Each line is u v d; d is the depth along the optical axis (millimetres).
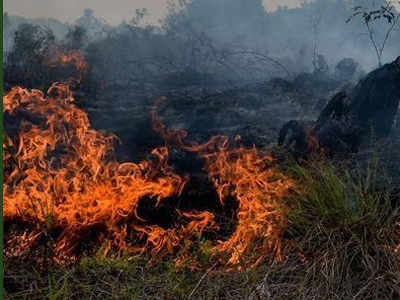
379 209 4082
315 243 3750
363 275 3594
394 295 3479
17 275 3557
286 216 4020
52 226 4137
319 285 3473
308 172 4328
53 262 3738
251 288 3432
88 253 4102
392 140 7980
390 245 3758
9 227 4043
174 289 3434
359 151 7152
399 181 5383
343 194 4016
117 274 3695
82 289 3469
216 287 3479
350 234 3781
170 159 5910
